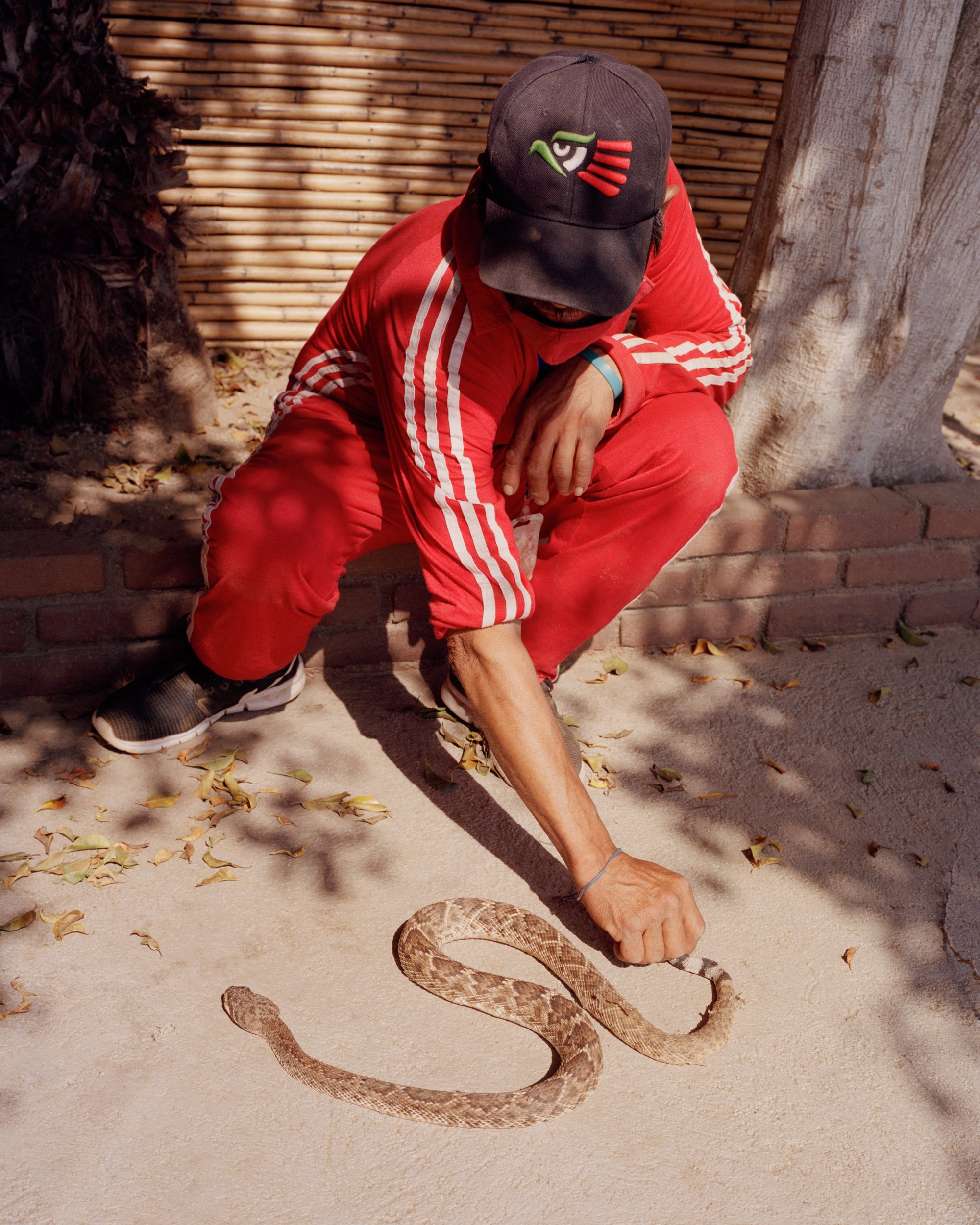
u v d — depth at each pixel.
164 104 3.77
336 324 2.84
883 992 2.63
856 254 3.82
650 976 2.65
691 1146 2.22
